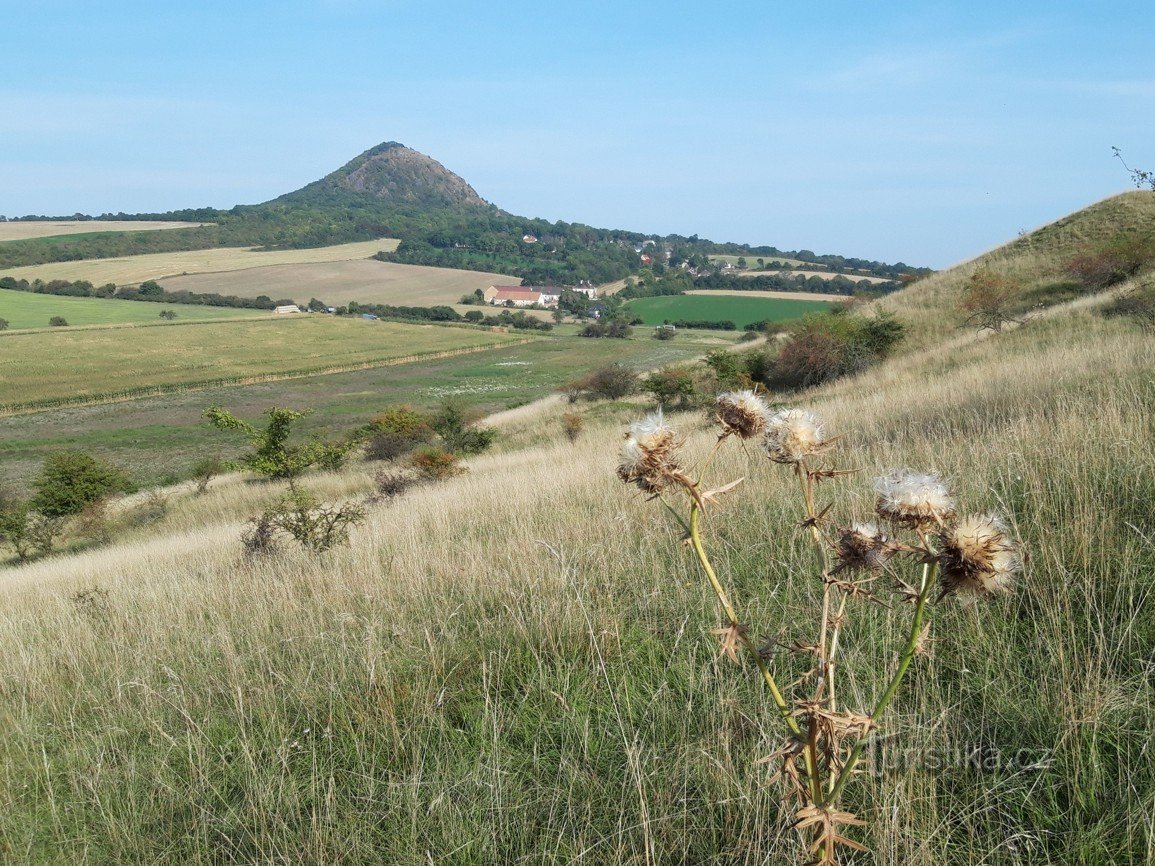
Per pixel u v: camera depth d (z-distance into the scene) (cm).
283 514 920
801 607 373
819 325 2770
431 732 361
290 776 348
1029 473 471
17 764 422
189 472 3994
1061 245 3347
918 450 669
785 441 161
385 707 378
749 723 299
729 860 247
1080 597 341
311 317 12375
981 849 228
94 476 2662
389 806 312
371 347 10012
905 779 247
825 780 173
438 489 1567
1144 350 1080
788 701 306
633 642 399
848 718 148
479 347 10456
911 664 320
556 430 3152
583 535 600
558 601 445
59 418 6094
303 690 420
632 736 319
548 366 8731
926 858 219
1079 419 611
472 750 337
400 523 958
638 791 277
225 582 765
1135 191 3619
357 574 632
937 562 148
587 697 360
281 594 636
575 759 314
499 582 514
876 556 156
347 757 358
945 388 1222
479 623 464
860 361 2614
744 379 2695
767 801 255
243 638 545
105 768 390
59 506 2591
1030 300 2852
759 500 587
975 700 295
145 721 436
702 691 330
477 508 952
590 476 995
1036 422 655
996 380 1173
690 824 267
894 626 344
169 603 691
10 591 1245
